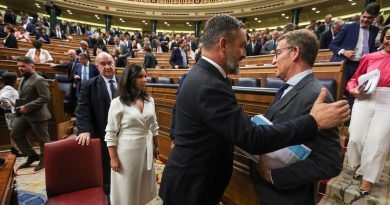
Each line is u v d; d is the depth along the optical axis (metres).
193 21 15.55
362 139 1.66
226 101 0.77
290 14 13.01
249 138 0.71
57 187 1.52
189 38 9.01
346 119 0.72
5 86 3.09
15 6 14.27
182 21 15.81
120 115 1.66
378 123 1.54
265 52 5.41
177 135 0.92
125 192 1.64
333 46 2.55
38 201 2.12
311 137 0.71
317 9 12.01
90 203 1.45
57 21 14.11
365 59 1.68
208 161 0.88
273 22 14.83
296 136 0.70
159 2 15.25
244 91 1.93
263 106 1.82
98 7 14.65
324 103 0.74
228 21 0.87
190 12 15.02
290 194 0.93
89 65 4.32
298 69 0.97
